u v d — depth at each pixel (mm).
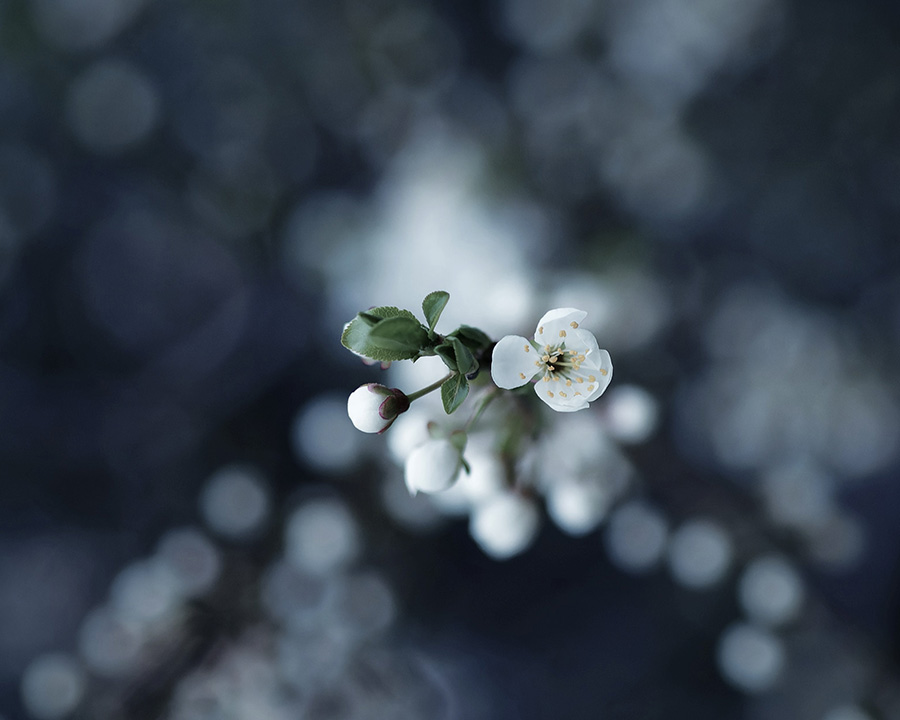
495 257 641
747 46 788
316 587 605
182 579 589
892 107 780
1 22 759
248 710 562
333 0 808
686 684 729
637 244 717
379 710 606
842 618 667
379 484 621
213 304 833
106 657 598
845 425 732
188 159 826
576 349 385
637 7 796
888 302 770
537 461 422
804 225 787
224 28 806
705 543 568
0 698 756
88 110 805
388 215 729
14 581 781
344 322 724
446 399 377
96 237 835
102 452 796
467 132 779
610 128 785
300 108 826
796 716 647
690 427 708
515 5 824
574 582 758
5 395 799
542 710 734
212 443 780
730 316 753
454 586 735
